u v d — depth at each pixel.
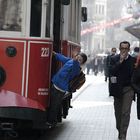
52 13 17.66
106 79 57.03
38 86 16.77
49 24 17.47
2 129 15.99
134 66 19.20
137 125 24.45
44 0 16.84
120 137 19.86
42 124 16.36
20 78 16.59
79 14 25.86
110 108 31.95
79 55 18.06
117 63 19.52
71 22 22.38
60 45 19.16
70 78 17.89
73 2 22.91
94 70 85.19
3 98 15.88
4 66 16.55
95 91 47.50
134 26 47.22
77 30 25.08
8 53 16.55
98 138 20.64
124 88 19.59
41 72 16.83
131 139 20.53
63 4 18.55
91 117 27.27
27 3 16.72
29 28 16.73
